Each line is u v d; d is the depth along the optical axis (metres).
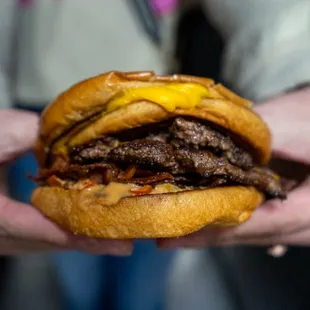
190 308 0.49
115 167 0.22
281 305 0.44
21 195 0.42
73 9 0.39
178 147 0.22
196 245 0.27
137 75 0.22
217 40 0.43
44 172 0.24
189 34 0.43
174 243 0.27
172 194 0.21
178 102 0.21
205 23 0.43
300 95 0.31
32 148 0.29
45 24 0.40
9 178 0.42
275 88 0.35
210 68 0.43
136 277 0.43
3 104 0.40
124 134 0.22
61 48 0.40
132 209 0.21
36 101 0.40
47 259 0.48
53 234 0.26
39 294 0.48
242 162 0.23
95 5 0.40
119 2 0.40
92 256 0.42
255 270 0.45
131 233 0.21
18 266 0.49
